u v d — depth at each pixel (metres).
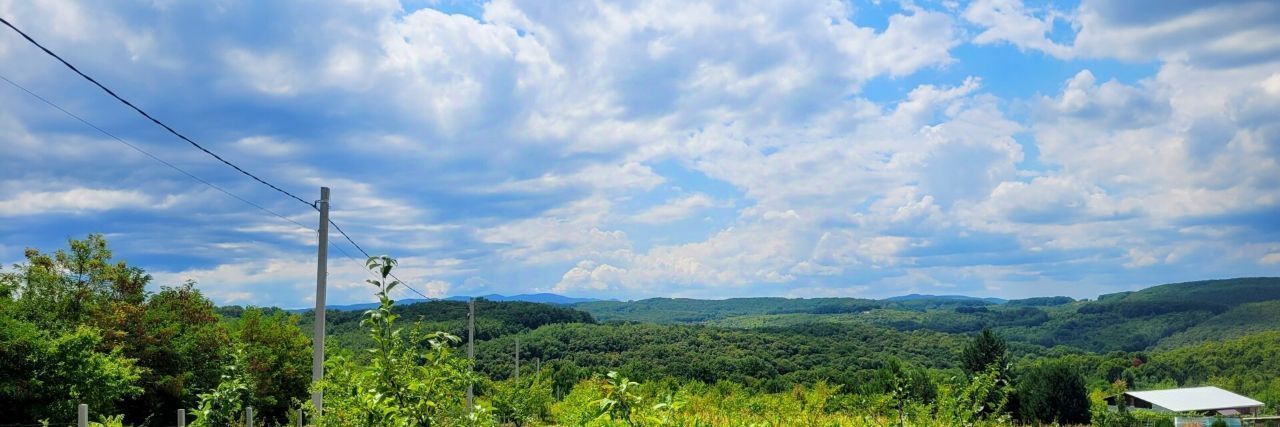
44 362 17.98
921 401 11.35
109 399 19.23
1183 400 60.78
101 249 26.25
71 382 18.31
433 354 5.02
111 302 25.52
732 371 74.06
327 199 16.41
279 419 33.00
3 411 17.52
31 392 17.45
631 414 5.45
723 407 16.95
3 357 17.27
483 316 86.06
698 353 82.31
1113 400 65.12
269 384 31.20
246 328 33.38
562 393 55.44
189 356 26.16
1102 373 90.94
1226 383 83.31
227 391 9.62
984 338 54.66
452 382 5.12
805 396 21.25
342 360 6.26
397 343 4.94
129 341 24.31
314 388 6.48
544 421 35.12
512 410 32.84
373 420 5.02
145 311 25.36
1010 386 11.26
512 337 80.94
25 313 22.41
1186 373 90.25
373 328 4.91
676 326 100.62
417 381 4.83
